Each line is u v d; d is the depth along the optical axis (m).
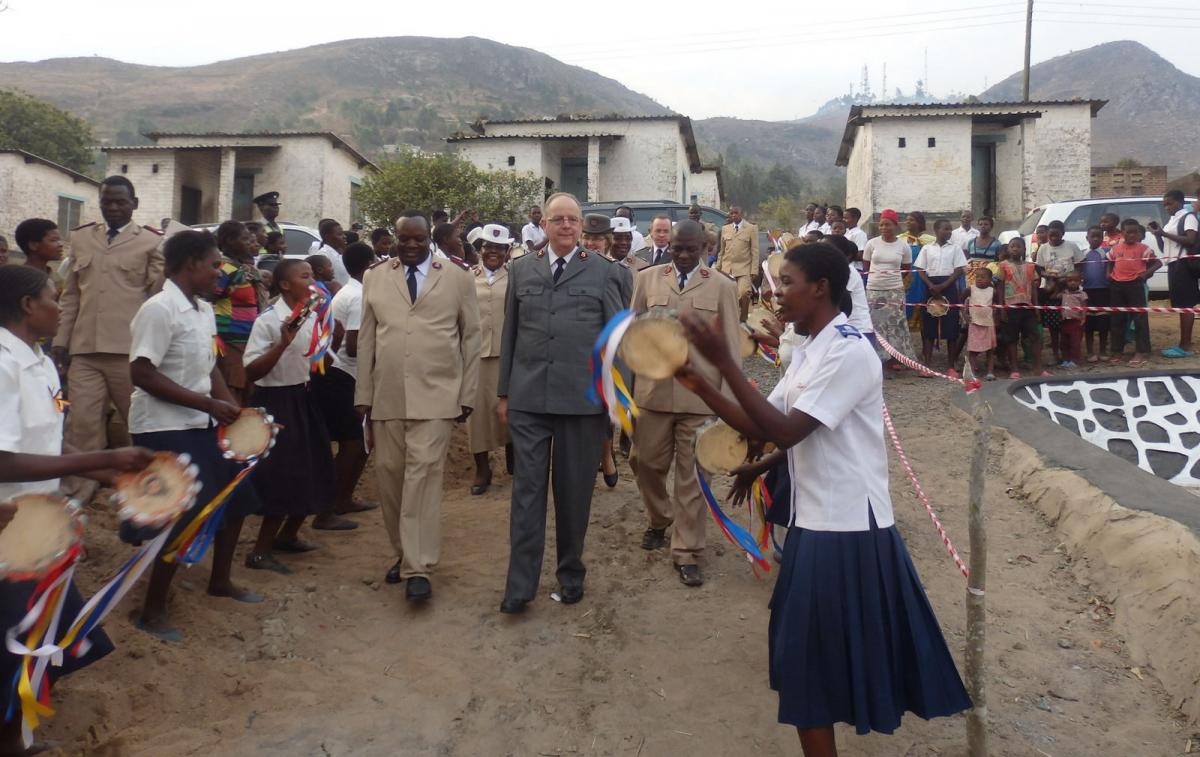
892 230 10.02
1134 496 5.03
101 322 5.37
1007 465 6.48
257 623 4.30
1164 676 3.84
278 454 4.89
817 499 2.77
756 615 4.49
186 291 3.95
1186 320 10.12
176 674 3.72
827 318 2.85
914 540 5.39
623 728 3.57
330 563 5.19
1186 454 8.01
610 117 26.11
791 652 2.71
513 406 4.57
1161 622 4.07
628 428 2.65
